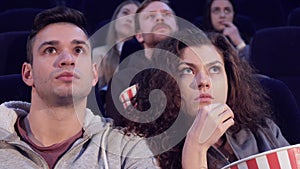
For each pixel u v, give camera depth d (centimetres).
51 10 241
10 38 376
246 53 506
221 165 269
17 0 598
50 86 232
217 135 246
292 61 452
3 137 243
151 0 399
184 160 246
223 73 261
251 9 663
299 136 326
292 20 576
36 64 235
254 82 300
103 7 619
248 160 200
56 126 243
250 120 289
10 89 324
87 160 243
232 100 290
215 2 530
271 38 455
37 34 238
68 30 237
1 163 240
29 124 246
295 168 198
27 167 240
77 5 654
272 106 331
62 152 244
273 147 285
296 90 446
